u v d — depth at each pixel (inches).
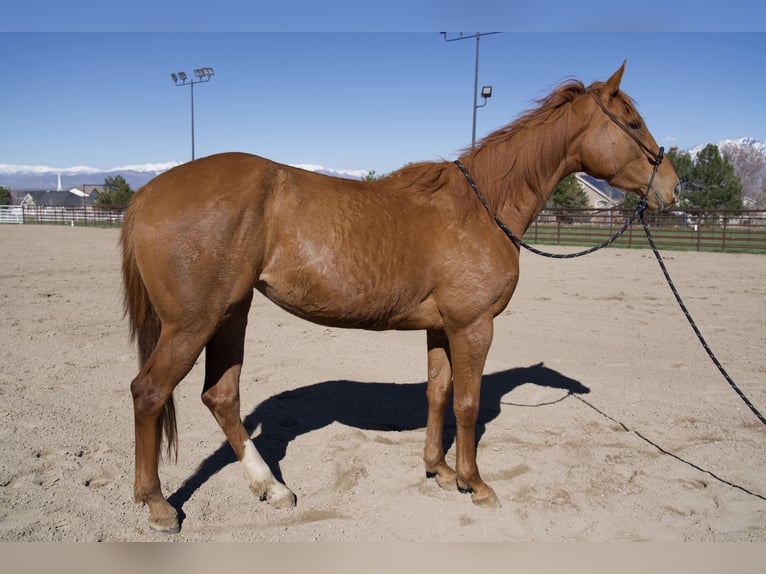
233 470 142.8
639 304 365.7
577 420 180.7
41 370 212.5
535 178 136.2
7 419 164.2
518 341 275.1
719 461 153.8
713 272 506.6
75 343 252.5
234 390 128.4
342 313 119.2
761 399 197.6
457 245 123.9
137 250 110.2
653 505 131.5
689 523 124.5
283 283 115.9
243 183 111.1
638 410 189.0
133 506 124.4
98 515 120.2
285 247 114.0
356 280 115.6
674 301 374.3
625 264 578.6
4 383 195.5
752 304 361.4
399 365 238.7
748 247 688.4
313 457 150.9
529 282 458.9
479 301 123.8
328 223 114.7
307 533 117.4
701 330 295.1
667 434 170.7
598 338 280.4
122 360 230.8
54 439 153.6
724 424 177.9
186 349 110.7
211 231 107.3
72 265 511.8
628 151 136.7
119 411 176.7
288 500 126.2
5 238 818.8
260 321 315.9
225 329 125.3
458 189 128.2
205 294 108.9
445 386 138.9
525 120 137.3
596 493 136.4
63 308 325.4
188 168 114.9
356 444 159.5
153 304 111.6
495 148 134.0
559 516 126.3
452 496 134.3
